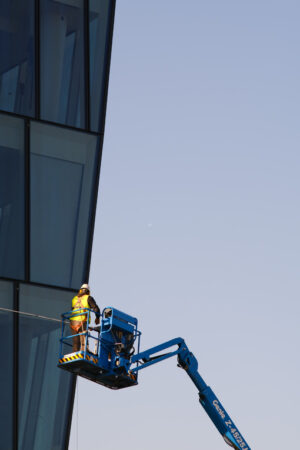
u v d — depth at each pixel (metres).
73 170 32.31
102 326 27.81
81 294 28.22
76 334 27.83
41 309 30.94
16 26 32.56
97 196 32.53
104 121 33.19
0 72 31.94
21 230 31.11
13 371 30.19
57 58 32.91
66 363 27.17
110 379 28.09
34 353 30.61
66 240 31.78
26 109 32.00
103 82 33.50
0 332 30.27
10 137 31.58
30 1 32.94
